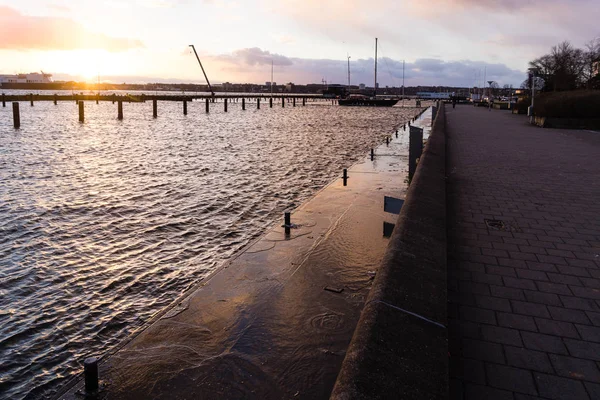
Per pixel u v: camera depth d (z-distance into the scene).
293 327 5.00
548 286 4.68
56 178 17.25
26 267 8.67
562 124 25.62
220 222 11.68
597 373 3.29
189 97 126.56
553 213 7.40
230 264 6.85
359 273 6.45
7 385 5.45
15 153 24.02
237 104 128.25
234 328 5.02
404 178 14.01
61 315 7.01
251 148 27.62
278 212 12.72
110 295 7.66
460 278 4.90
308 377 4.12
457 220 7.02
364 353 2.85
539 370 3.33
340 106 121.31
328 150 26.67
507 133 22.23
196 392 4.02
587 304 4.30
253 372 4.24
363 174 14.88
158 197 14.27
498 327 3.91
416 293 3.75
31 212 12.32
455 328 3.90
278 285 6.09
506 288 4.65
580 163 12.52
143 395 4.05
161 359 4.53
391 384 2.61
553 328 3.89
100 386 4.23
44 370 5.74
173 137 34.62
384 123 53.31
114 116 62.59
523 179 10.26
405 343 3.05
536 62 65.19
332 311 5.34
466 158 13.53
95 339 6.42
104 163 21.14
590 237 6.18
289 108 106.81
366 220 9.12
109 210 12.66
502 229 6.57
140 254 9.44
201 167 20.14
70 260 9.05
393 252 4.48
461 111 53.22
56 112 67.31
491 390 3.12
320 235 8.22
